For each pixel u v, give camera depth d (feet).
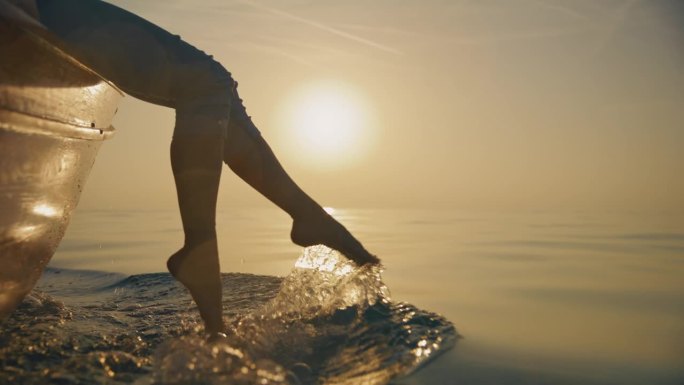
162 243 19.20
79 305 8.13
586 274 11.39
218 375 4.14
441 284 10.33
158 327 6.55
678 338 6.32
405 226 30.09
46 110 5.17
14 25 4.43
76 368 4.80
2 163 4.81
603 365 5.30
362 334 5.94
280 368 4.32
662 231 23.22
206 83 5.74
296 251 16.56
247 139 6.70
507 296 9.00
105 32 5.46
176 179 5.67
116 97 6.86
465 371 5.04
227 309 7.55
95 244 18.89
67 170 6.02
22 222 5.42
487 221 34.24
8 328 6.15
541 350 5.79
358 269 7.28
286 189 6.95
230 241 20.21
